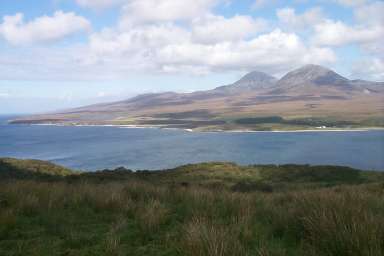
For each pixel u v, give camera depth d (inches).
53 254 224.2
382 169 2979.8
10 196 368.8
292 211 276.2
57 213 326.3
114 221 307.3
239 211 301.4
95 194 398.9
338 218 218.7
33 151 5172.2
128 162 3779.5
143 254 221.6
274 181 1409.9
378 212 268.8
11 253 225.5
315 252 196.9
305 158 3828.7
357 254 180.4
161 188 457.1
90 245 243.1
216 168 1636.3
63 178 1081.4
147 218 288.2
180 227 273.0
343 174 1503.4
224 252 188.4
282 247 219.3
